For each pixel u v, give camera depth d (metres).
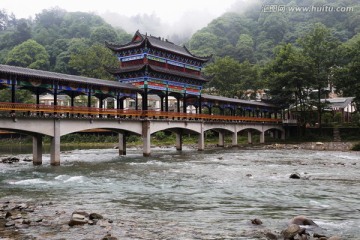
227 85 117.12
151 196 25.27
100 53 134.50
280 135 102.19
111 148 90.44
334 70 91.50
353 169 39.56
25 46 160.75
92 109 50.47
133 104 118.38
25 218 18.83
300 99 96.06
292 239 15.21
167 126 65.50
